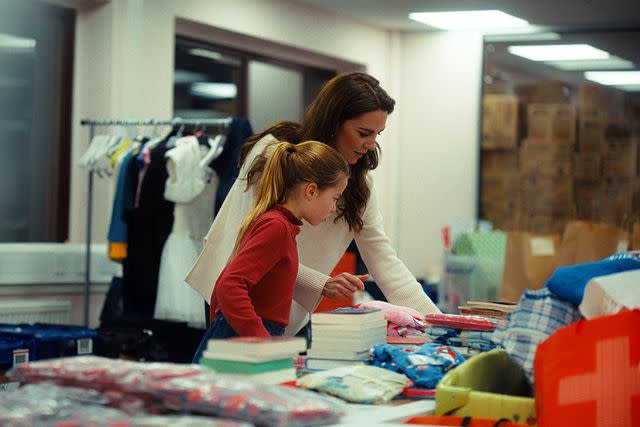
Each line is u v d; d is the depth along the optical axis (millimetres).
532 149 8523
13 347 4680
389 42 9039
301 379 2184
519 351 2256
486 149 8695
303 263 3143
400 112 9070
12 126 6285
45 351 4898
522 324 2258
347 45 8477
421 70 8992
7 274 5934
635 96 8180
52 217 6488
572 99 8391
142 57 6566
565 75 8414
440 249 8906
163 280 5574
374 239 3344
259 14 7484
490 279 7602
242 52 7789
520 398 1984
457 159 8852
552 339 1986
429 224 8961
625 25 8227
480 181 8711
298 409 1693
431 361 2307
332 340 2430
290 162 2729
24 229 6340
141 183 5664
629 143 8188
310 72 8633
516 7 7809
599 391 1972
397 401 2156
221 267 2998
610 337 1987
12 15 6258
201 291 3037
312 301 2967
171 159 5574
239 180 2990
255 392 1730
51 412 1699
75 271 6262
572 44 8406
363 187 3156
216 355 1986
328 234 3166
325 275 3049
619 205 8211
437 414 2006
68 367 1873
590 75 8328
